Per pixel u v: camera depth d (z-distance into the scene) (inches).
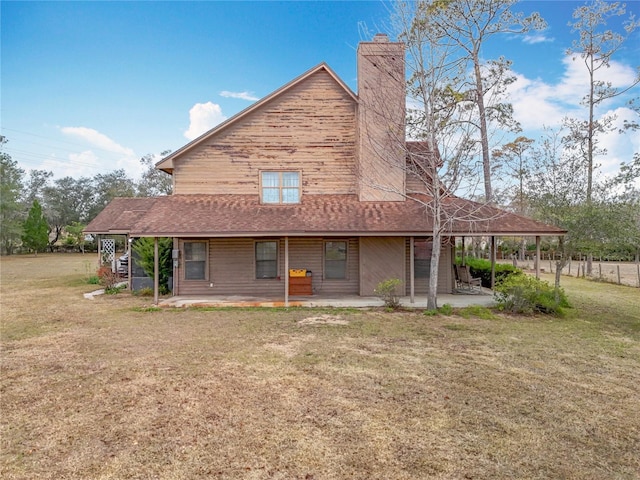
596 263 1251.8
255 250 531.5
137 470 132.2
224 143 540.1
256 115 542.0
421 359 256.4
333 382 213.8
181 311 423.2
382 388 205.8
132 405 184.2
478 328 345.4
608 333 332.2
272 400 189.6
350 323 363.6
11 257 1525.6
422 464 135.9
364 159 525.0
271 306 445.7
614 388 208.8
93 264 1141.7
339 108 545.3
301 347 283.1
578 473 131.8
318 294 525.3
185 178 538.9
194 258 532.7
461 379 220.1
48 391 201.6
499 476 129.3
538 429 162.7
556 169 556.4
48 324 362.0
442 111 441.4
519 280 427.8
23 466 134.8
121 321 374.0
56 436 155.8
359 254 518.9
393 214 482.3
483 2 571.8
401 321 373.4
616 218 423.2
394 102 487.5
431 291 412.5
